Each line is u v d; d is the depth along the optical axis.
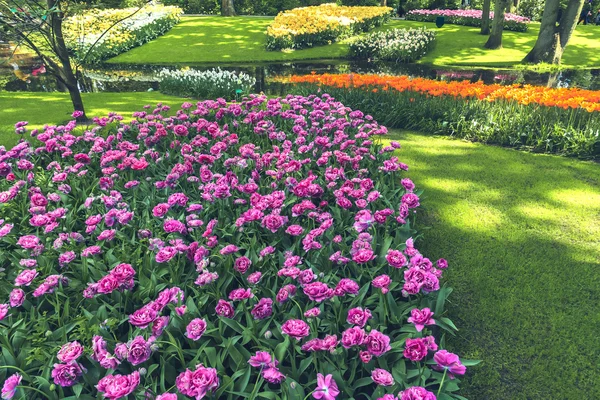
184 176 4.57
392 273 3.11
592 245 4.44
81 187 4.65
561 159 6.69
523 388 2.83
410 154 6.95
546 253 4.30
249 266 2.88
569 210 5.14
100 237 3.18
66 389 2.31
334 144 5.26
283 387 2.12
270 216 3.17
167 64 17.70
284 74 15.62
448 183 5.89
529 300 3.63
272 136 5.48
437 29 24.59
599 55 17.78
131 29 20.98
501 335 3.27
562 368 2.97
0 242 3.62
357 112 6.39
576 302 3.62
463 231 4.71
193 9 33.19
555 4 15.72
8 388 1.98
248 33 22.95
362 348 2.37
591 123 6.84
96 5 7.31
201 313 2.81
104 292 2.55
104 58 18.25
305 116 6.79
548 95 6.85
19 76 14.66
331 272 3.11
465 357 3.06
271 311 2.51
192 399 2.11
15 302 2.56
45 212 3.65
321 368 2.33
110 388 1.80
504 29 24.12
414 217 4.21
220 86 10.53
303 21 21.45
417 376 2.31
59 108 9.22
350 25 22.36
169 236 3.40
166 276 3.16
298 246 3.41
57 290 2.90
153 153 4.98
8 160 4.72
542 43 16.38
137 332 2.54
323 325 2.68
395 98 8.57
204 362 2.31
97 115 8.55
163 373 2.18
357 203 3.54
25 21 6.51
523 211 5.13
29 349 2.43
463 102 8.04
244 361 2.38
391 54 18.17
